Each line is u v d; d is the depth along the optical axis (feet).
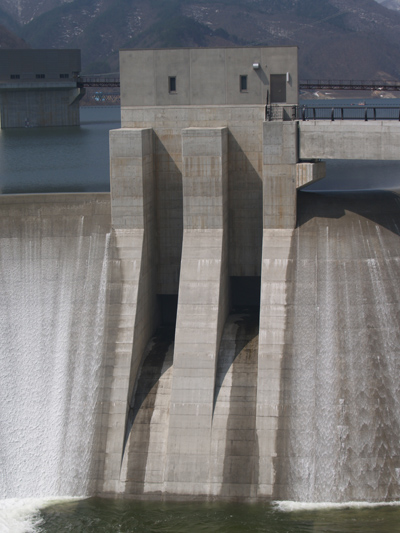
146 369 126.21
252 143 132.46
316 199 133.80
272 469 111.55
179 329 121.39
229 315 135.95
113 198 128.36
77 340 125.49
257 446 113.09
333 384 115.24
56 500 113.29
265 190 126.31
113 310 124.47
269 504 109.19
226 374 121.08
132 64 133.18
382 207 131.75
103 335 123.44
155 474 113.50
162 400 120.98
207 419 115.75
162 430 117.39
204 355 119.24
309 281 122.31
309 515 106.22
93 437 117.50
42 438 119.65
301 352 117.50
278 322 119.96
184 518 107.24
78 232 132.57
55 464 117.08
